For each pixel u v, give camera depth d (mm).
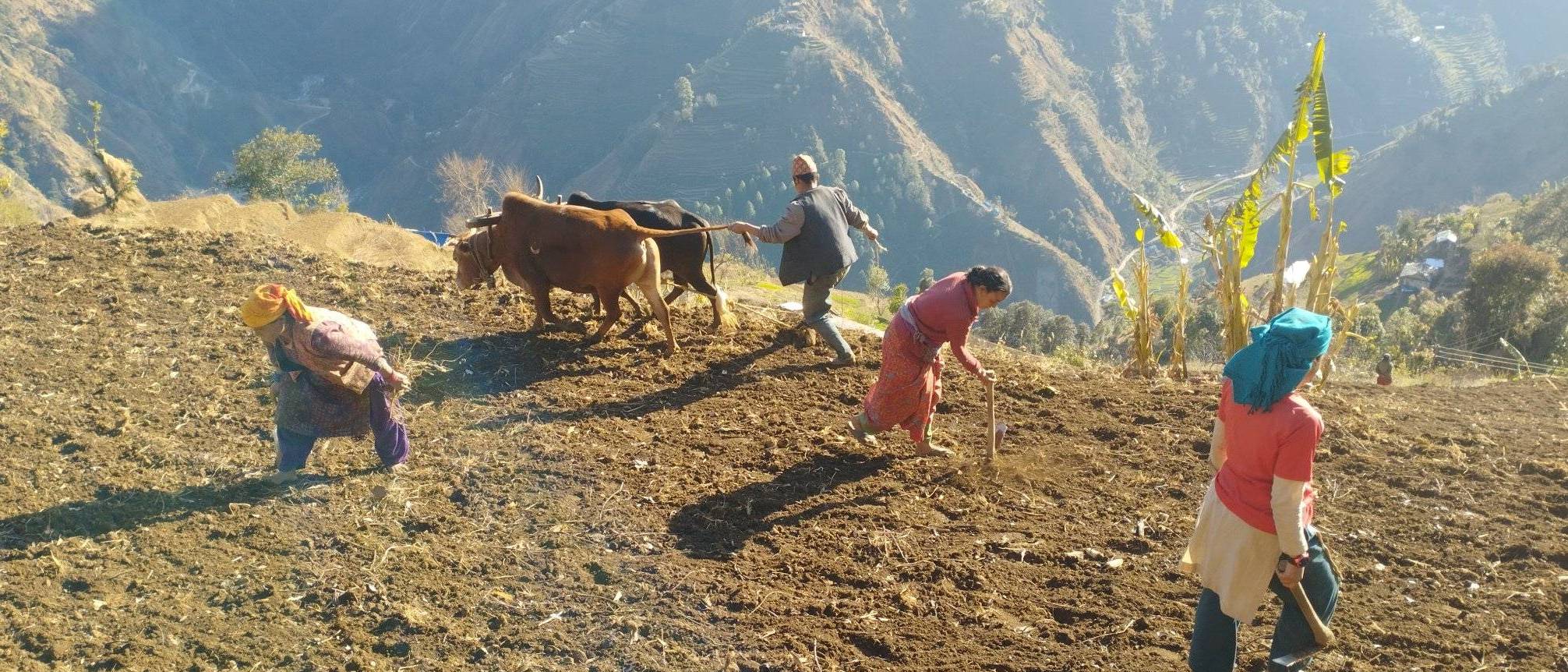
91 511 5305
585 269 7789
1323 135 8047
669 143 194375
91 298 8391
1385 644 4621
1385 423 7082
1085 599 5035
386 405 5781
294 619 4582
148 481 5664
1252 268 160625
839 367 8141
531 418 6848
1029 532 5660
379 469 5969
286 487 5695
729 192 177250
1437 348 22656
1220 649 4059
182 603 4625
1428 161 185375
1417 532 5566
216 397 6801
